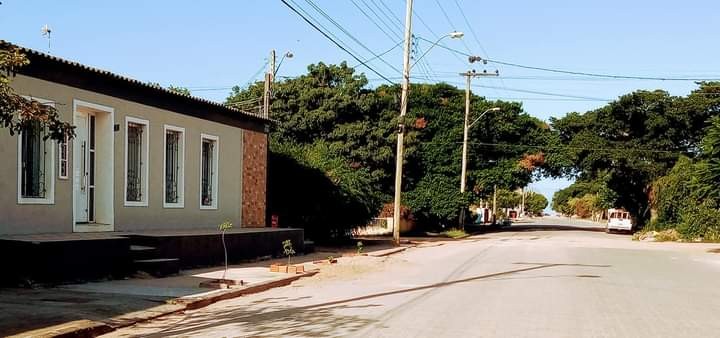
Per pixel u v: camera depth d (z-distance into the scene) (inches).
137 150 688.4
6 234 518.6
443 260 898.7
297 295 517.0
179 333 348.8
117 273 549.6
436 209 1849.2
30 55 527.5
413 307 446.3
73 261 505.0
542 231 2209.6
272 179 1075.9
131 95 666.8
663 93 1987.0
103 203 636.7
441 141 1925.4
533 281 623.5
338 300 485.1
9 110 296.8
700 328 377.7
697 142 1995.6
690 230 1624.0
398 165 1229.1
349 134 1533.0
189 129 767.7
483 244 1347.2
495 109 1849.2
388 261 844.6
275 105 1514.5
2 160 514.0
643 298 512.1
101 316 378.9
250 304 462.6
